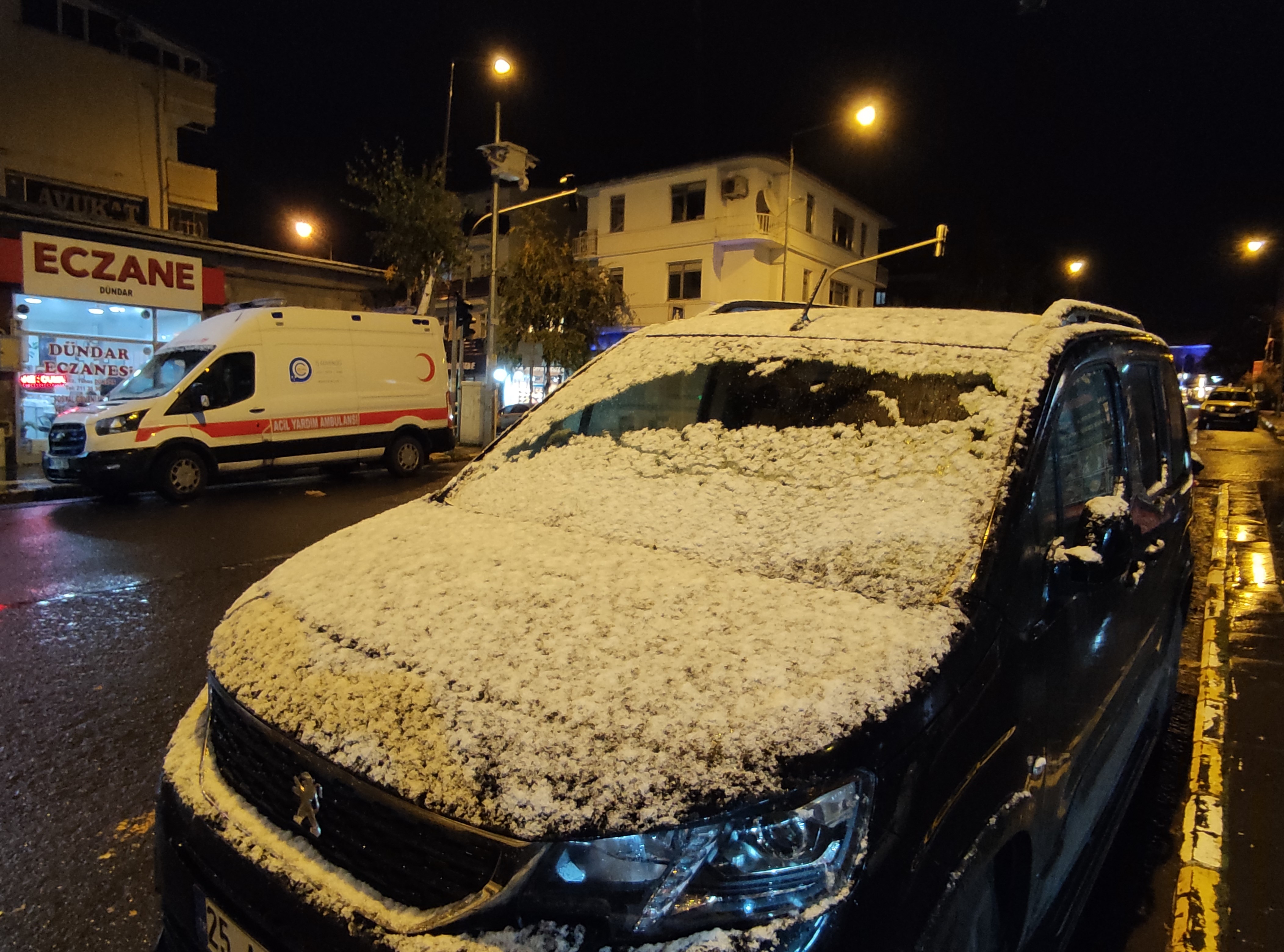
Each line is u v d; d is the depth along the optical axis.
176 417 10.62
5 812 3.20
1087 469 2.47
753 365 2.88
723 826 1.34
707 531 2.22
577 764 1.39
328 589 2.08
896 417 2.42
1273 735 4.11
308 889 1.52
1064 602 2.07
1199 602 6.44
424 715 1.54
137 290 15.26
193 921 1.78
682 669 1.57
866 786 1.43
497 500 2.73
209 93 21.17
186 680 4.56
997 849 1.69
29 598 6.07
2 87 17.38
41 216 14.60
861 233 37.31
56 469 10.38
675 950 1.29
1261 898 2.85
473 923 1.34
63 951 2.47
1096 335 2.67
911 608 1.77
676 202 32.28
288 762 1.66
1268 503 11.17
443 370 13.91
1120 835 3.25
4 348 13.27
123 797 3.33
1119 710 2.74
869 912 1.38
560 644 1.67
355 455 12.68
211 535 8.55
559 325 27.47
